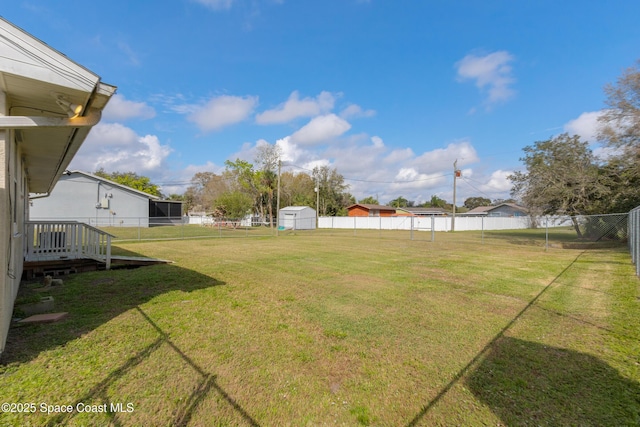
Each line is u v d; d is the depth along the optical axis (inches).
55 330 148.9
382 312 188.1
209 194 1989.4
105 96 129.3
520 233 1043.9
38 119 124.3
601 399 98.3
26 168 280.4
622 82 482.9
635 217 321.1
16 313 166.7
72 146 206.4
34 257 270.2
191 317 172.6
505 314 184.9
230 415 89.3
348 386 106.6
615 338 146.9
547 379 111.0
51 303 180.9
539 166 629.9
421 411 93.2
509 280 281.6
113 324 158.6
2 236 116.4
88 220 994.1
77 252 293.4
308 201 1668.3
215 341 141.0
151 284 249.8
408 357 128.9
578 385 106.9
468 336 151.3
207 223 1365.7
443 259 415.8
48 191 453.7
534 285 261.4
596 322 169.8
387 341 145.0
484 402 97.6
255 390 102.6
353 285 258.7
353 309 193.6
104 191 1030.4
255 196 1581.0
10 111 139.4
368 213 1776.6
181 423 85.2
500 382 109.3
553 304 204.8
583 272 318.3
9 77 113.4
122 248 518.0
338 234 967.0
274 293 229.9
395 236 877.8
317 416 90.2
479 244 637.9
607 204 561.9
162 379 107.2
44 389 99.1
